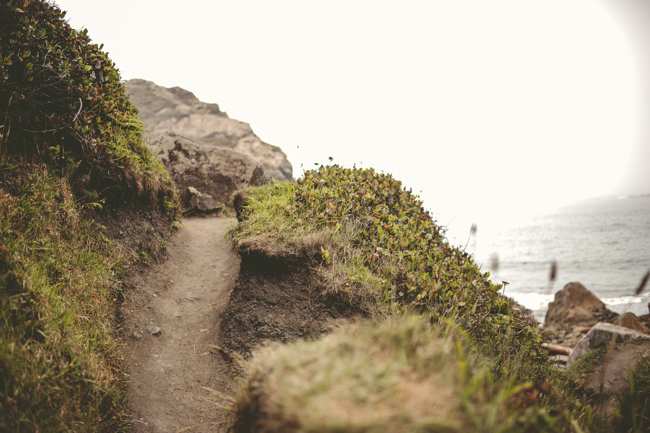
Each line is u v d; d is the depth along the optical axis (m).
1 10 3.87
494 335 4.34
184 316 5.23
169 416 3.60
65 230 4.15
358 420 1.20
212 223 10.59
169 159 15.58
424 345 1.68
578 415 3.15
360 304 4.34
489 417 1.30
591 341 7.25
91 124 5.03
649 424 3.01
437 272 4.88
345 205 5.73
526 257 61.66
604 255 60.91
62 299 3.37
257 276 4.78
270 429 1.44
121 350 4.02
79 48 5.17
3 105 3.99
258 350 4.17
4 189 3.58
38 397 2.48
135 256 5.51
